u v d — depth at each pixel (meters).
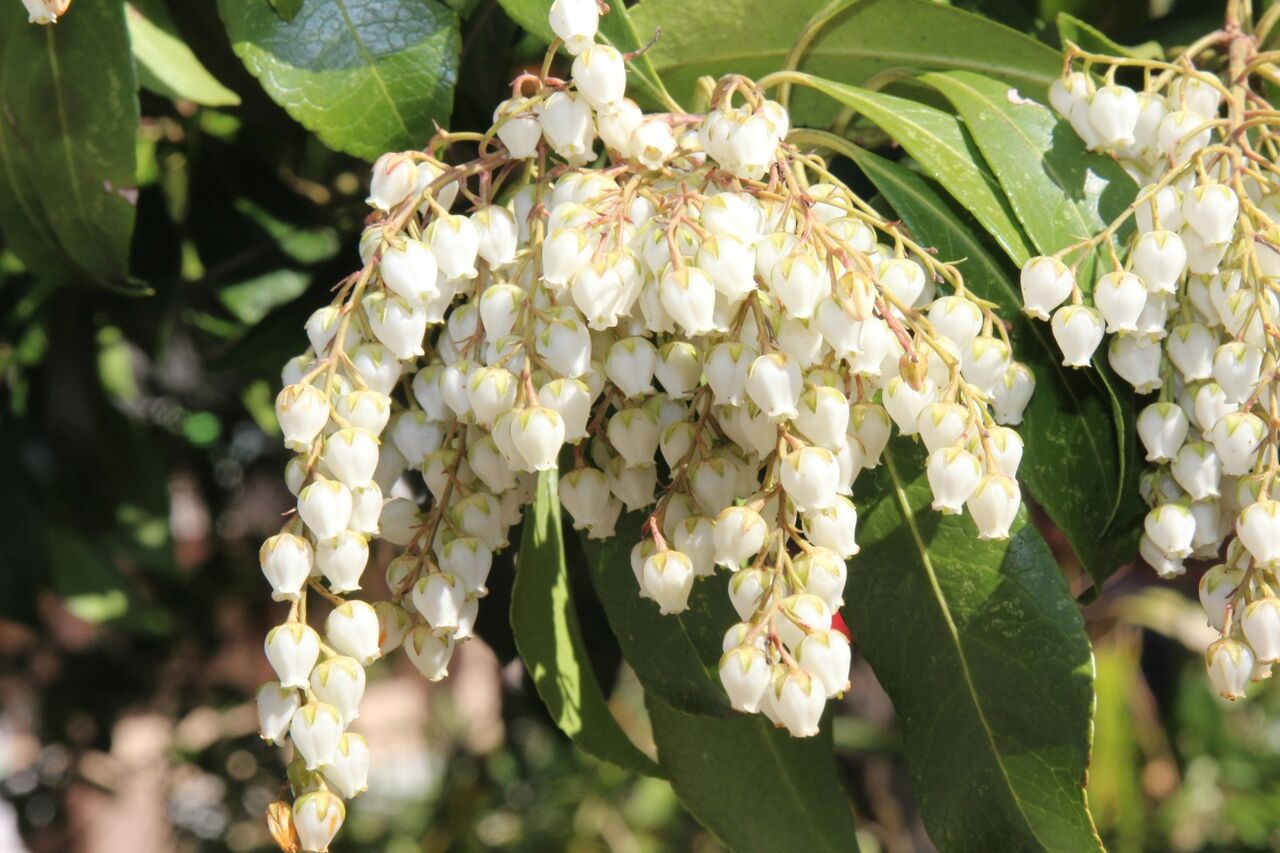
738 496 0.29
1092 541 0.31
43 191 0.36
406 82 0.33
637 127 0.28
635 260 0.28
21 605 0.51
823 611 0.28
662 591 0.29
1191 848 0.83
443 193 0.30
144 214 0.47
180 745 0.85
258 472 0.70
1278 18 0.34
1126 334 0.30
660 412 0.29
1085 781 0.31
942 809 0.32
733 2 0.34
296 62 0.33
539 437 0.28
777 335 0.28
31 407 0.53
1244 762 0.87
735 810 0.35
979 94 0.32
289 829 0.28
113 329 0.56
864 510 0.32
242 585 0.77
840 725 0.76
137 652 0.76
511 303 0.28
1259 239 0.29
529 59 0.42
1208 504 0.31
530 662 0.34
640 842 0.92
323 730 0.28
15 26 0.34
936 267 0.29
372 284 0.29
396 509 0.31
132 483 0.55
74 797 0.86
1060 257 0.30
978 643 0.31
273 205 0.48
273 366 0.43
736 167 0.28
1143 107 0.31
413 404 0.30
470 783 0.90
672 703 0.33
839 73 0.35
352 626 0.28
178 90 0.40
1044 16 0.44
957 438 0.28
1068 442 0.31
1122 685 0.69
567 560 0.37
